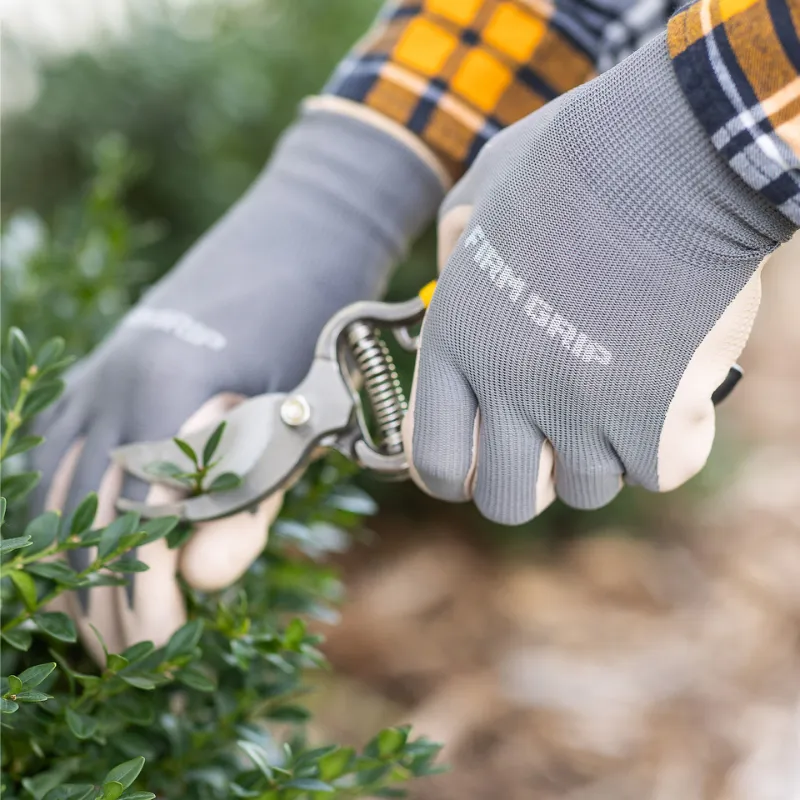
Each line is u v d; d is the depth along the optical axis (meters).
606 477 0.69
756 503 2.24
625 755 1.37
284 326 0.74
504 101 0.77
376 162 0.77
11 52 1.68
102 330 0.89
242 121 1.83
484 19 0.78
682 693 1.53
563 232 0.66
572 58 0.78
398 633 1.66
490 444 0.68
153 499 0.71
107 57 1.72
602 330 0.66
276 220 0.77
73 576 0.66
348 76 0.79
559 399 0.67
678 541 2.07
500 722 1.43
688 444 0.68
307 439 0.71
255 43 1.86
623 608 1.82
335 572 0.87
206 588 0.72
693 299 0.65
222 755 0.75
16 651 0.69
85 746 0.70
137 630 0.71
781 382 3.02
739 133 0.63
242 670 0.75
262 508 0.73
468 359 0.67
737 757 1.37
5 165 1.70
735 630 1.74
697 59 0.64
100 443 0.73
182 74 1.71
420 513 2.06
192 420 0.72
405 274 1.80
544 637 1.69
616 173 0.65
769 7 0.63
